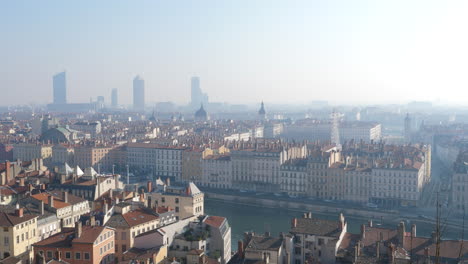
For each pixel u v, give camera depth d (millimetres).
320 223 171875
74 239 162000
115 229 178375
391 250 139375
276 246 156000
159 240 170375
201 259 154875
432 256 150125
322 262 154125
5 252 172750
